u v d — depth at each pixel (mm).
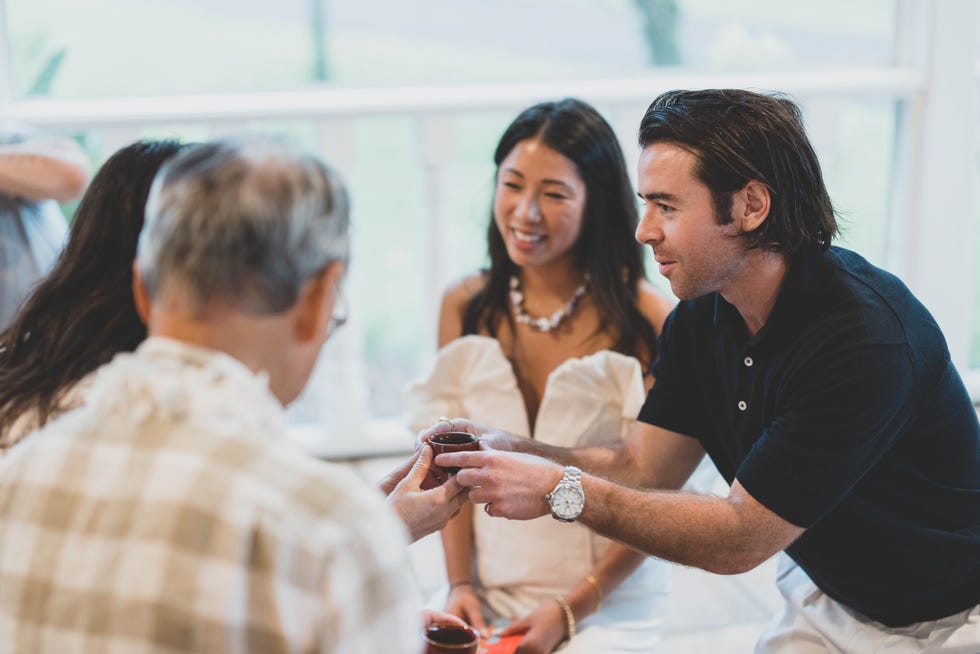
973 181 3672
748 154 1492
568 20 3936
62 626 936
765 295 1589
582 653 1937
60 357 1310
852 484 1551
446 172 3486
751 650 2629
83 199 1370
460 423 1766
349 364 3561
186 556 913
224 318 982
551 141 1987
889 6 3832
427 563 3018
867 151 3914
